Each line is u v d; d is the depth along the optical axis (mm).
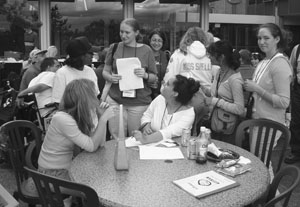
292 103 4332
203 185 1799
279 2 9953
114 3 7055
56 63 4078
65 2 6789
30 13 6570
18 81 5156
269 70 2818
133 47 3449
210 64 3443
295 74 4277
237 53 3156
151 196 1688
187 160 2207
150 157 2250
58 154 2439
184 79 2811
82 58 3373
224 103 3115
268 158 2740
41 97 3643
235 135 2887
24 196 2375
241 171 1992
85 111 2365
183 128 2691
